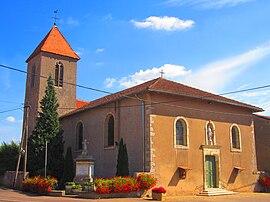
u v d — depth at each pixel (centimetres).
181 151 2222
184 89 2423
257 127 3067
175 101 2275
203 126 2397
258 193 2450
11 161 3425
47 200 1733
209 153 2375
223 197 2097
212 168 2403
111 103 2509
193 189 2220
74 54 3728
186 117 2309
